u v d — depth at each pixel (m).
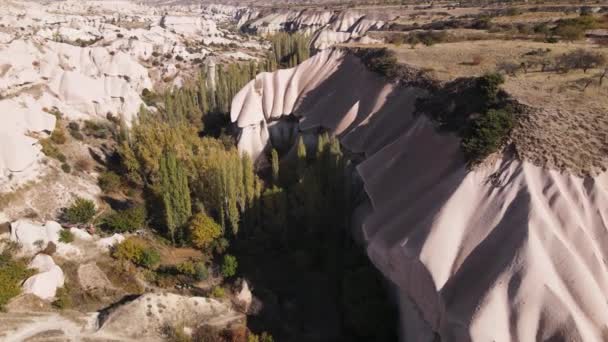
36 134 65.69
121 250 49.69
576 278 30.23
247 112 81.69
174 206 54.97
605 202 34.31
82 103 81.38
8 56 75.75
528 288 29.70
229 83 96.81
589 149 37.03
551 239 31.94
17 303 42.03
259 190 57.28
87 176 66.50
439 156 43.69
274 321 44.72
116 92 88.19
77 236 51.00
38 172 58.91
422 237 35.00
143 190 67.69
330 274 51.50
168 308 43.44
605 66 54.72
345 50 86.75
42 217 54.50
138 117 83.12
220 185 55.53
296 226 58.56
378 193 46.84
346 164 59.72
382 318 42.00
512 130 39.69
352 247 54.59
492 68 60.44
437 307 32.75
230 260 49.56
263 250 55.25
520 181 35.88
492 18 119.56
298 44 120.56
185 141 73.31
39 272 44.78
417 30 126.12
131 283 47.47
